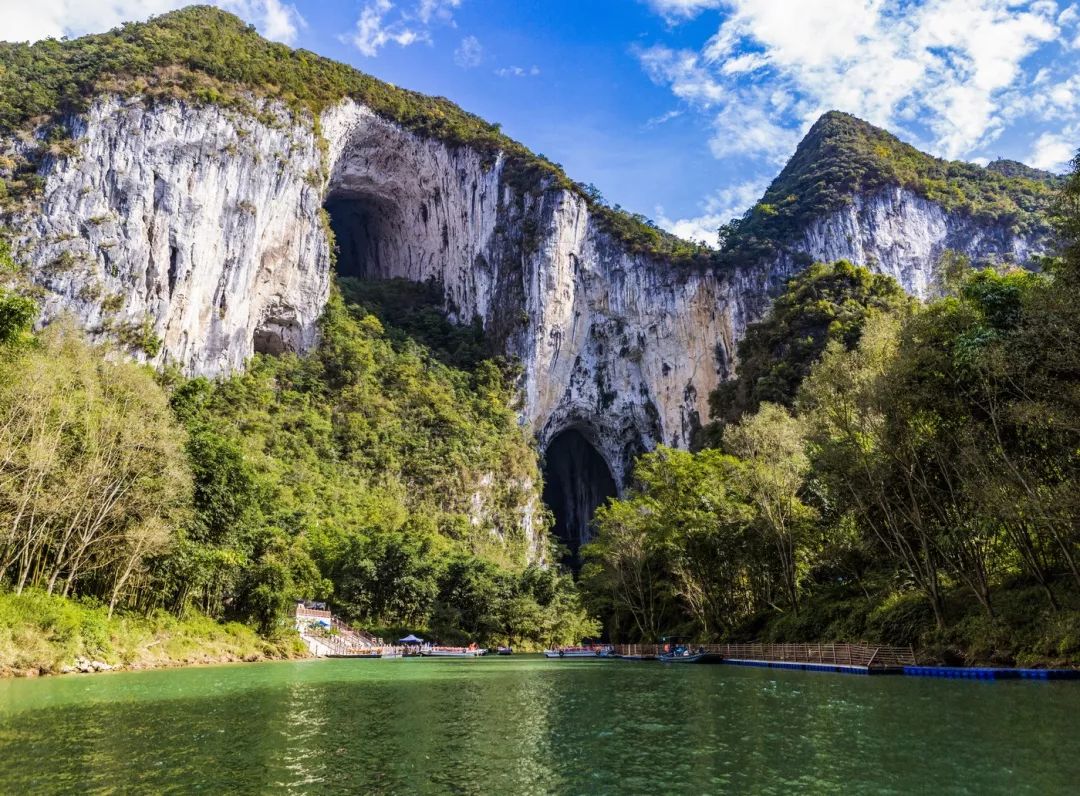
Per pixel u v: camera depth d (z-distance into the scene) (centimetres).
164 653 3159
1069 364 1916
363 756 1239
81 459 2800
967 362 2178
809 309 6862
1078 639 1992
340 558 5975
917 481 2622
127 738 1373
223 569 3850
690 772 1108
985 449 2284
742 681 2447
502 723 1599
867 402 2589
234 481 4169
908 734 1309
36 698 1905
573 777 1091
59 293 6938
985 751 1152
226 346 8206
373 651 5056
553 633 6656
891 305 6562
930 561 2583
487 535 8638
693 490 4075
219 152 8394
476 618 6328
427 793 1006
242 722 1573
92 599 3053
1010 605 2383
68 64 8594
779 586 4019
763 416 3956
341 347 9219
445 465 8619
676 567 4309
